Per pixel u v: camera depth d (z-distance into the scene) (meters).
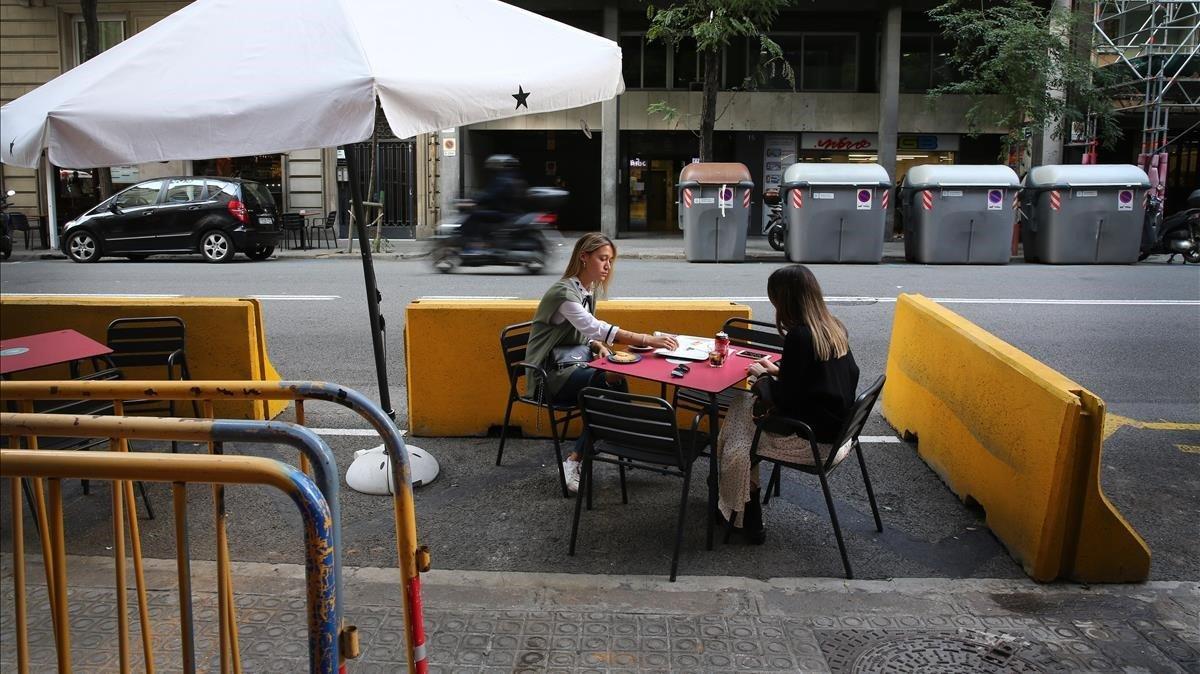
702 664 3.40
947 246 16.20
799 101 22.80
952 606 3.90
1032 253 16.81
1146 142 20.47
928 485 5.43
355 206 5.28
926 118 22.69
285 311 10.88
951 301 11.53
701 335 6.02
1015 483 4.43
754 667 3.38
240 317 6.34
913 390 6.09
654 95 22.88
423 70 3.97
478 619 3.72
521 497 5.19
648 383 6.08
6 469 2.24
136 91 3.86
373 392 7.55
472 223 14.40
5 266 16.44
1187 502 5.22
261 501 5.05
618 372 4.50
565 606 3.84
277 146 3.84
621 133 24.48
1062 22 18.52
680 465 4.17
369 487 5.20
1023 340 9.34
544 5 21.56
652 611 3.81
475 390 6.17
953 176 15.98
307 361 8.56
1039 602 3.95
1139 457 6.02
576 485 5.27
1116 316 10.57
